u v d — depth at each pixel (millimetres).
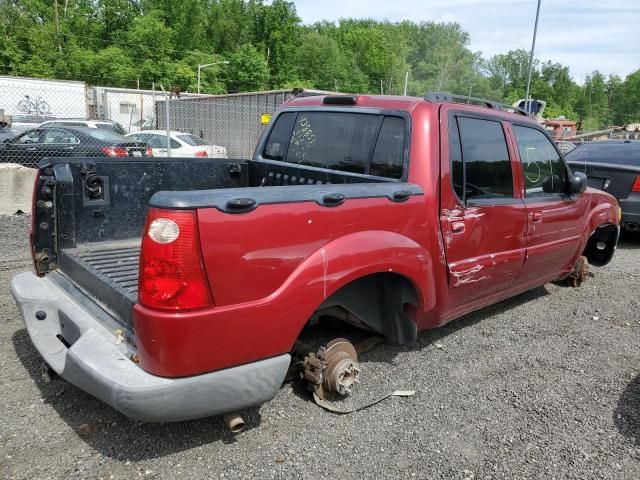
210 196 2396
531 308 5293
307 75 74375
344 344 3258
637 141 9281
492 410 3342
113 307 2871
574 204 5078
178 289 2322
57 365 2879
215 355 2457
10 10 50562
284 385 3514
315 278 2725
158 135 15133
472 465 2799
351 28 92312
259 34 69500
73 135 13805
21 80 25062
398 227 3223
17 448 2785
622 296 5758
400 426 3125
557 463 2838
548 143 4746
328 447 2896
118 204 3918
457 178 3684
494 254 4070
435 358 4051
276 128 4590
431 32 90875
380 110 3736
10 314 4559
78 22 53188
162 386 2348
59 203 3648
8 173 12445
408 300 3428
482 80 86688
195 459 2754
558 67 97938
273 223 2564
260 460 2766
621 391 3643
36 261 3627
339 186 2939
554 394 3570
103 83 49688
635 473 2777
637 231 8086
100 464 2688
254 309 2521
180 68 53094
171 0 63281
